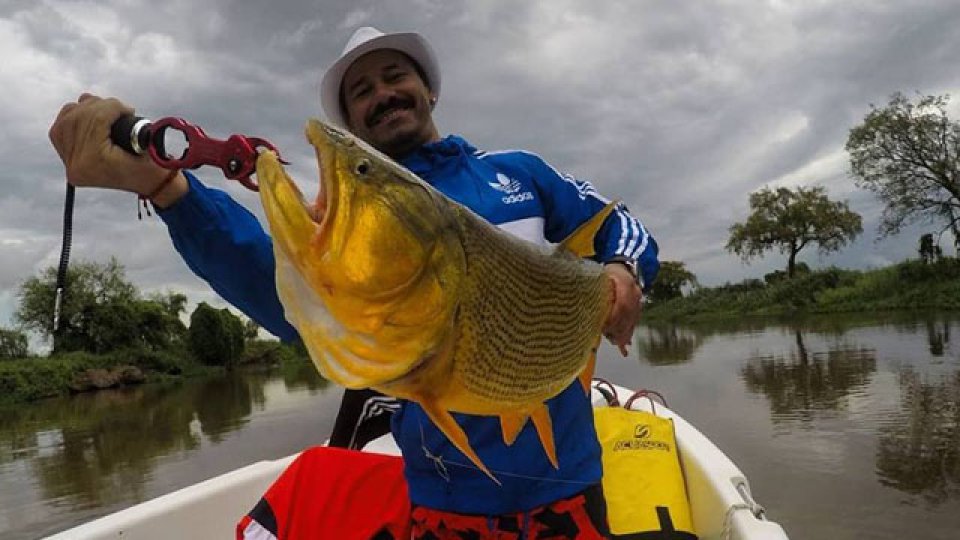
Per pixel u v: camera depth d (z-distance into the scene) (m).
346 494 2.98
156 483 14.10
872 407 12.30
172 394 37.28
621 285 2.26
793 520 7.03
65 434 23.45
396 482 3.00
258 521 2.99
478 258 1.65
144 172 1.79
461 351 1.63
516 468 2.44
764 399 14.17
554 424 2.52
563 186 2.95
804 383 15.79
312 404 26.52
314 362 1.49
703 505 3.54
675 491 3.45
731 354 24.25
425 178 2.77
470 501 2.47
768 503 7.59
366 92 2.95
